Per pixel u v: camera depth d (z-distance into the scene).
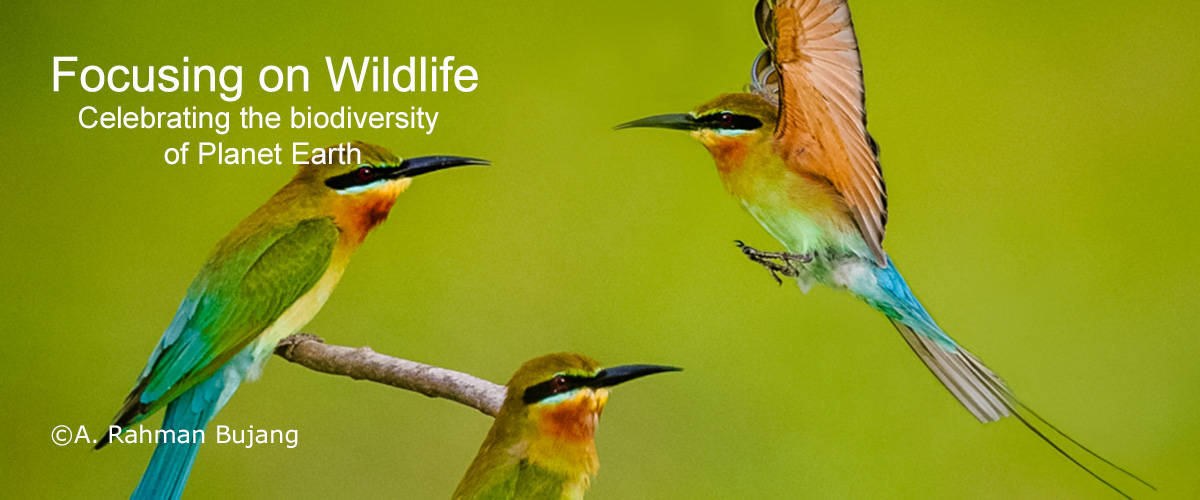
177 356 7.12
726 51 10.07
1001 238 10.02
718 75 10.04
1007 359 9.58
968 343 9.75
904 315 5.84
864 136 5.45
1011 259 9.88
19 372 9.36
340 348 7.13
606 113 10.04
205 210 10.01
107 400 9.33
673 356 9.30
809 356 9.21
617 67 10.19
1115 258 9.95
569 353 6.20
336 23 10.38
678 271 9.56
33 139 10.13
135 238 9.81
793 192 5.78
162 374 7.09
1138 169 10.14
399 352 9.31
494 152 10.04
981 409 5.98
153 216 9.91
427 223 9.66
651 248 9.64
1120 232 10.02
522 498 5.92
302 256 7.27
